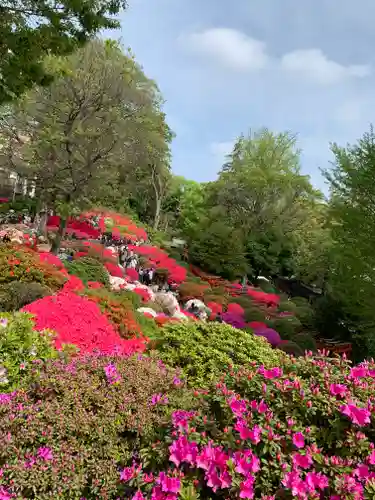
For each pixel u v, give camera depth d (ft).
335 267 45.60
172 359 20.16
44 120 50.26
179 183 122.93
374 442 8.88
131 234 83.25
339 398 9.67
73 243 57.11
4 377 13.06
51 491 9.15
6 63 24.26
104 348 21.04
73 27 25.50
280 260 98.63
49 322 20.43
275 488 7.89
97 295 29.48
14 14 23.82
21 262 29.32
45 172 51.24
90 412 10.82
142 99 55.01
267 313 54.75
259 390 9.83
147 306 39.22
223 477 7.87
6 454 9.46
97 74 50.47
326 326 49.14
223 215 93.09
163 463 9.08
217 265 78.48
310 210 92.94
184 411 9.97
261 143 97.96
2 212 69.87
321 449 8.57
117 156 52.65
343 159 41.39
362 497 7.46
